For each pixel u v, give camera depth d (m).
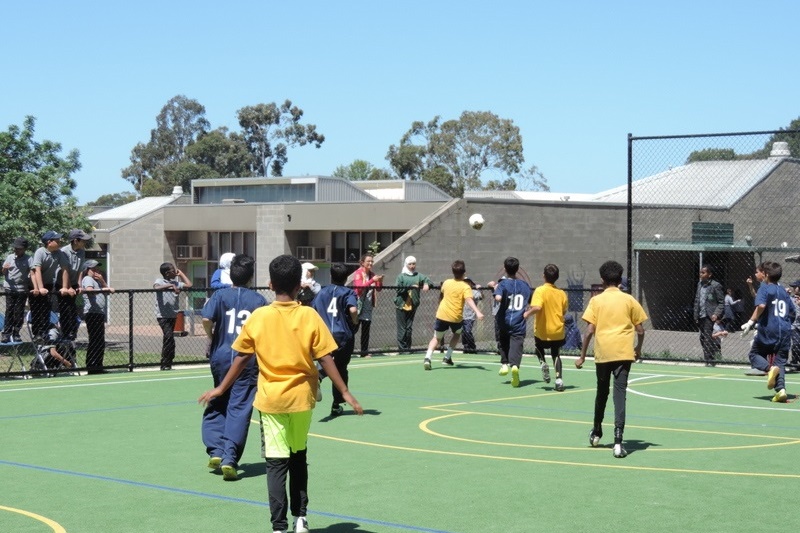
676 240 37.00
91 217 59.09
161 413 13.34
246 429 9.15
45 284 17.78
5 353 21.30
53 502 8.20
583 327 33.03
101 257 51.75
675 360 20.81
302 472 6.98
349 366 19.64
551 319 15.88
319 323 6.93
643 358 21.12
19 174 28.39
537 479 9.14
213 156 90.75
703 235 37.31
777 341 14.60
